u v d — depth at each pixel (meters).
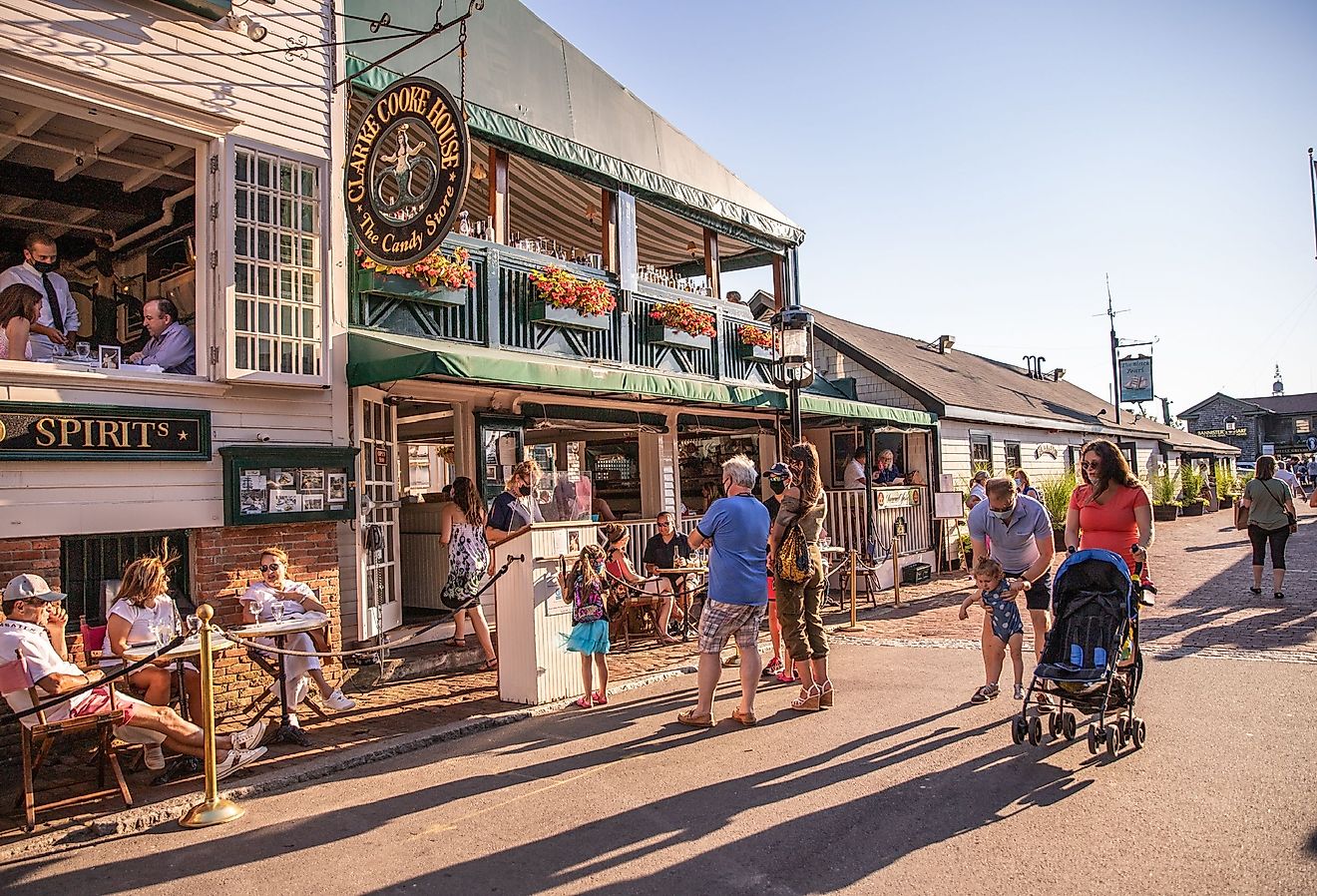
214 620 7.43
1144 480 29.89
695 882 4.20
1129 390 36.41
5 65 6.48
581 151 11.45
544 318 10.76
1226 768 5.45
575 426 12.41
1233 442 72.88
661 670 9.07
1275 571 12.04
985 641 7.36
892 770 5.65
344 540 8.66
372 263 8.76
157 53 7.29
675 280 13.96
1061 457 25.41
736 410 14.88
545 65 11.22
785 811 5.02
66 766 6.22
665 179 12.91
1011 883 4.07
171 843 4.89
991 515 7.31
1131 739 6.01
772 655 9.07
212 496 7.50
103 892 4.30
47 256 7.84
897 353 21.95
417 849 4.70
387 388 9.29
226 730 6.88
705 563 11.49
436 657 9.08
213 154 7.68
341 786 5.75
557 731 6.89
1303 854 4.24
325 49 8.60
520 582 7.71
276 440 7.98
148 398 7.15
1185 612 11.13
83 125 8.24
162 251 10.34
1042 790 5.21
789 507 7.26
